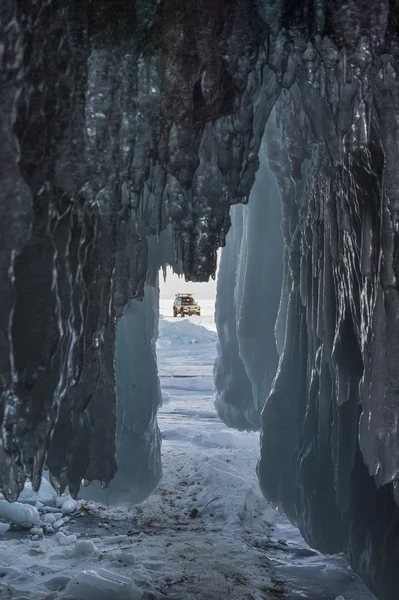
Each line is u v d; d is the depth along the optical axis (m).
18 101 2.58
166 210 3.82
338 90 2.99
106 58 2.79
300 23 2.96
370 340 3.66
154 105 2.90
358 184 3.77
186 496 6.66
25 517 5.77
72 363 3.03
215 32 2.94
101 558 4.81
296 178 4.42
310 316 5.28
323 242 4.79
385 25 2.88
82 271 3.04
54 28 2.67
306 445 5.13
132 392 6.39
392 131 3.12
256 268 7.33
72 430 3.26
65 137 2.74
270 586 4.36
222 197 3.50
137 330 6.56
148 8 2.84
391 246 3.26
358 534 4.29
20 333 2.64
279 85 3.43
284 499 5.44
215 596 4.13
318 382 5.08
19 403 2.64
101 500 6.20
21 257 2.64
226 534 5.52
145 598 4.07
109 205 3.06
